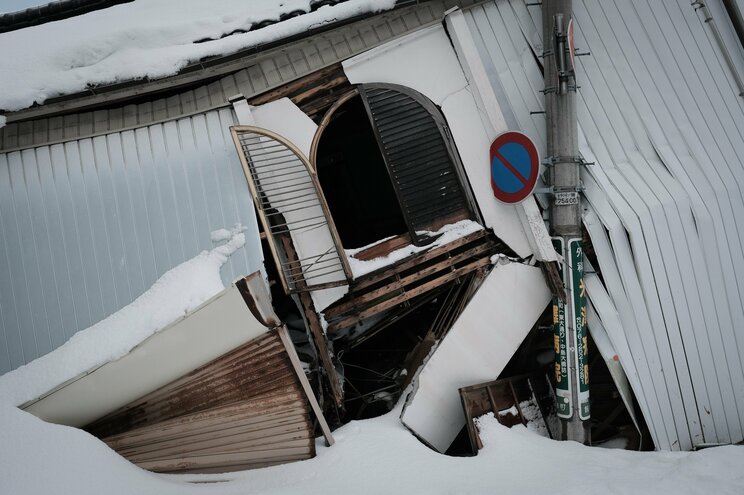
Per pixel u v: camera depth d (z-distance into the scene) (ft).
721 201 26.55
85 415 20.12
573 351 24.35
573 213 24.67
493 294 25.14
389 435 22.34
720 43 29.19
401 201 25.40
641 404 24.03
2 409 18.83
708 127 27.76
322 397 24.73
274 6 24.93
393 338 30.14
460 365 24.41
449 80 26.16
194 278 22.04
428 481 19.42
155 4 26.91
